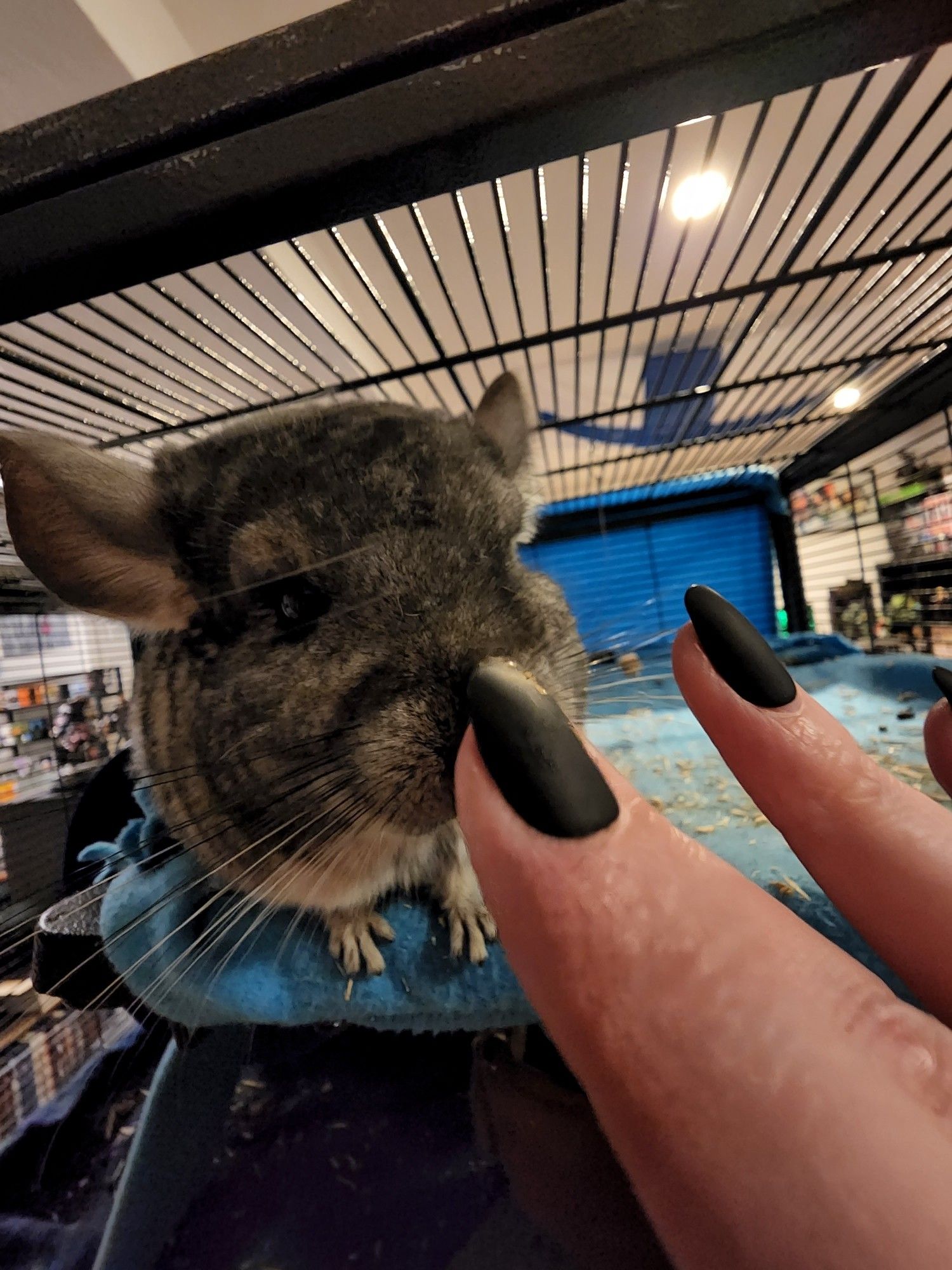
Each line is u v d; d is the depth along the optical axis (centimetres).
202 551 15
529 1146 15
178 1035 18
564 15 8
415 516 14
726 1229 5
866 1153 5
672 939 6
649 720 33
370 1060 20
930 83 24
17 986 21
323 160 9
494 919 6
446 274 32
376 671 12
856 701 35
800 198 21
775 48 8
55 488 15
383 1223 16
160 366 27
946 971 7
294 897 16
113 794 26
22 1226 20
